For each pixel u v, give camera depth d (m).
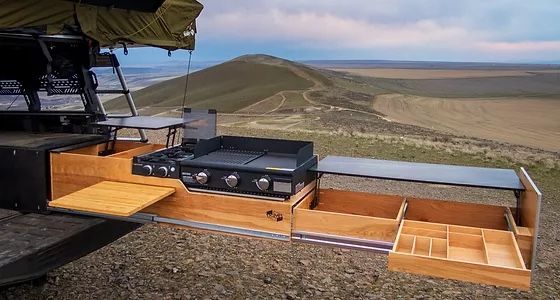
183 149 3.25
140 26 4.52
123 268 4.31
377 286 4.39
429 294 4.29
